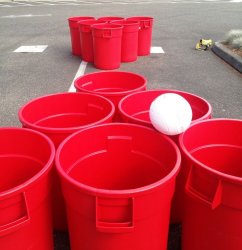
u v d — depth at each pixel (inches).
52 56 224.2
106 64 190.4
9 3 542.0
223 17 401.7
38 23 355.3
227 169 65.3
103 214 42.6
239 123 61.1
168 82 172.7
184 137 56.0
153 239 47.8
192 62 213.6
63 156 51.3
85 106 76.1
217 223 48.3
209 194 46.3
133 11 437.7
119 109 66.5
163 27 334.6
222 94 156.8
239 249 49.0
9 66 201.5
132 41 203.5
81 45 209.2
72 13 419.2
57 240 67.6
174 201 65.7
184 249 58.4
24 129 56.3
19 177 60.6
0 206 40.2
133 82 91.9
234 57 204.7
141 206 42.2
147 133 57.1
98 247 46.3
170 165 52.2
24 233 44.9
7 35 296.4
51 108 75.5
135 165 60.9
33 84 168.1
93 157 59.3
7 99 147.7
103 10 444.8
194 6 509.0
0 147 58.7
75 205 44.6
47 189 47.4
